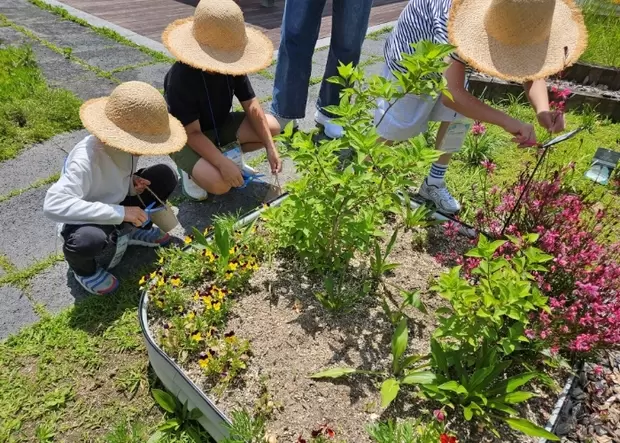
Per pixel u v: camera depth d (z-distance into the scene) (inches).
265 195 128.6
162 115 87.5
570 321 78.9
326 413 74.8
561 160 148.2
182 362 78.8
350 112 82.1
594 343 77.4
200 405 73.5
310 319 88.7
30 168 128.3
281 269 98.1
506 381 75.0
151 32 222.4
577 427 80.0
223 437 72.6
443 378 75.3
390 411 75.8
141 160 137.3
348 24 138.9
